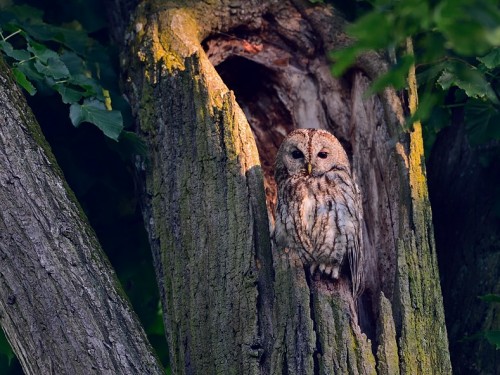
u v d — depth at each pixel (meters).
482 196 11.10
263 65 11.94
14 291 8.05
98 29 13.05
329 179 10.56
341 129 11.48
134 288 12.50
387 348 8.69
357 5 12.01
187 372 9.06
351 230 10.23
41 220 8.28
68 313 8.02
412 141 10.03
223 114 9.70
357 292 10.05
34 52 10.65
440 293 9.27
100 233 12.38
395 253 9.66
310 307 8.78
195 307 9.17
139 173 10.38
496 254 10.70
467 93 10.45
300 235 10.42
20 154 8.48
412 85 10.39
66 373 7.85
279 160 11.09
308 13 11.77
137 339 8.14
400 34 6.05
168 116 10.12
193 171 9.70
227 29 11.58
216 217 9.34
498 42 5.49
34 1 13.10
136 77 10.78
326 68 11.70
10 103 8.72
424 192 9.77
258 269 9.07
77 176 12.09
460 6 5.52
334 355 8.50
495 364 10.12
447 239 11.13
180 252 9.49
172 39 10.79
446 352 9.00
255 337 8.79
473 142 11.00
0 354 11.87
